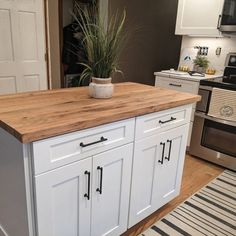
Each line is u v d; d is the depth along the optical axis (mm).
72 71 4285
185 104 1671
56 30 3639
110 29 1426
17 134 919
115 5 3725
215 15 2699
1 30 2949
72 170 1115
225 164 2619
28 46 3223
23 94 1531
